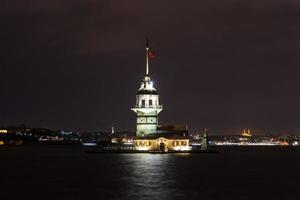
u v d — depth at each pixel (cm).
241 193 9794
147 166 16175
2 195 9550
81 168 15912
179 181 11769
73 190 10206
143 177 12700
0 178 12656
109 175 13275
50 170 15200
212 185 11025
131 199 9025
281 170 15525
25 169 15725
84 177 12788
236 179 12388
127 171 14400
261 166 17562
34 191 10075
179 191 10019
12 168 16262
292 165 18312
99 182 11588
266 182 11738
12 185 11094
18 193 9800
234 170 15250
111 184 11175
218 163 18775
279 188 10581
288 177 13012
